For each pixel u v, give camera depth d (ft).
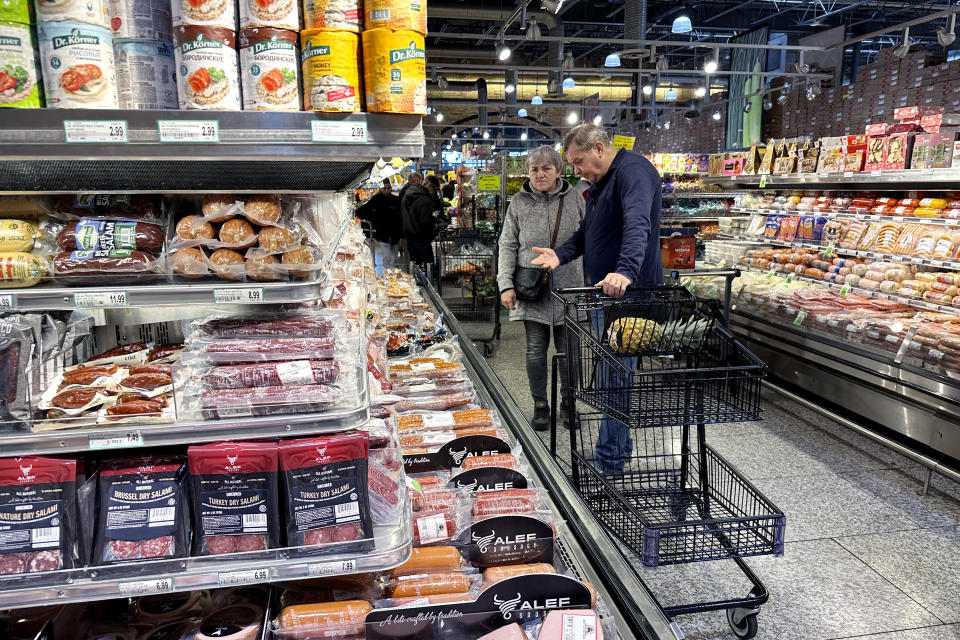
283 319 4.68
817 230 16.56
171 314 5.79
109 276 4.10
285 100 3.57
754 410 7.25
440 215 33.19
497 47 36.70
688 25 27.99
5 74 3.23
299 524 4.15
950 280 12.71
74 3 3.29
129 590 3.96
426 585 4.95
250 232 4.24
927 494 11.14
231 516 4.11
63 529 3.95
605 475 9.06
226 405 4.13
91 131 3.39
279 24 3.51
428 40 67.00
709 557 6.83
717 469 8.66
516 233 13.38
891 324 12.64
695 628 8.00
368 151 3.69
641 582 5.29
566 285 13.16
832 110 39.27
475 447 7.03
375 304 11.34
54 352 4.28
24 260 4.00
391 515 4.49
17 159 3.44
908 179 12.95
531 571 5.17
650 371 6.79
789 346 15.21
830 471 12.05
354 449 4.20
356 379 4.58
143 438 4.01
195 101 3.50
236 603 4.68
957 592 8.56
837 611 8.22
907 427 12.05
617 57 35.27
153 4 3.53
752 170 19.30
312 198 4.71
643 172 9.64
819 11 59.26
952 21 26.76
